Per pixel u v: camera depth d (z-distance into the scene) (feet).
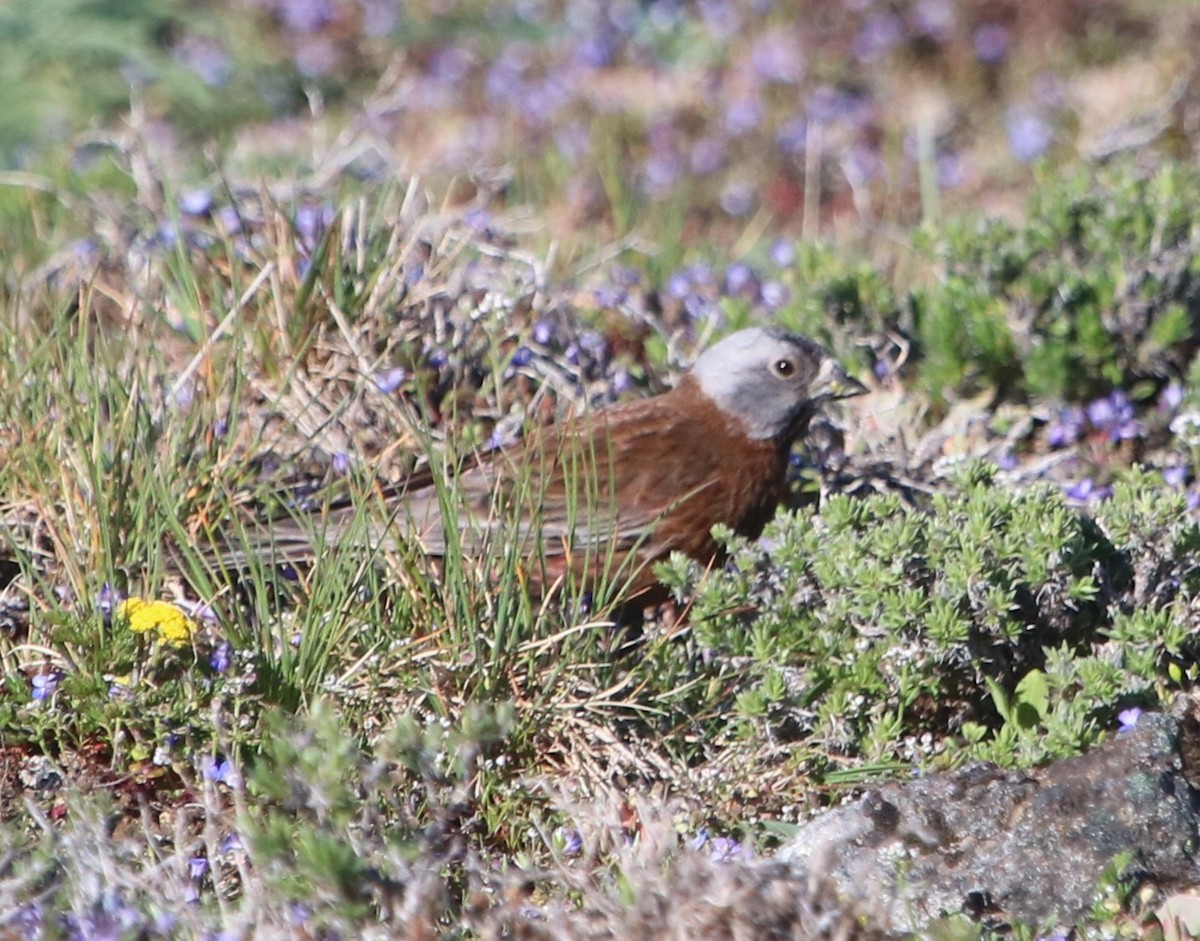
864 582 29.71
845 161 65.51
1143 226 42.88
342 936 22.40
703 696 29.89
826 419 40.01
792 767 28.19
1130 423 38.78
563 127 67.46
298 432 36.70
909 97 72.08
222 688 27.99
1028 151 63.05
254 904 22.76
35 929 22.89
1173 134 61.41
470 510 31.30
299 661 28.86
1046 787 26.11
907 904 24.07
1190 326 41.45
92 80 72.43
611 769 28.02
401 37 78.23
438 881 23.75
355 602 30.17
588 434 33.83
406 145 65.87
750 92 71.72
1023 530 30.04
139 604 28.86
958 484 32.53
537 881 25.17
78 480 31.89
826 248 46.16
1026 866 25.40
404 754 25.31
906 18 76.38
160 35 78.38
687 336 43.80
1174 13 75.61
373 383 35.27
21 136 69.62
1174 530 30.89
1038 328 41.47
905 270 52.08
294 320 38.04
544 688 29.01
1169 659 30.14
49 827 24.25
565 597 31.55
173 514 30.22
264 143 66.59
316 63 76.07
